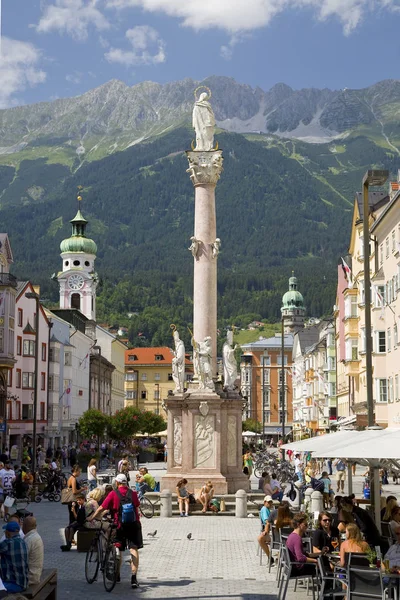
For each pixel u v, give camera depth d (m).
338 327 106.38
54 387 110.62
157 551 28.62
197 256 45.03
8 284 89.50
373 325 71.94
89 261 174.50
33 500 49.47
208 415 43.22
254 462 78.69
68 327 121.31
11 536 17.19
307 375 151.00
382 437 19.89
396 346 65.94
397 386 65.69
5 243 93.44
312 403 144.00
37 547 17.95
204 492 40.44
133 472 77.56
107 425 103.31
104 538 22.36
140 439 133.88
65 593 20.94
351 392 89.69
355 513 23.72
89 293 172.50
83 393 133.12
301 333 178.00
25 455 73.50
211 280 44.88
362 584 17.17
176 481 43.00
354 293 87.81
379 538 23.42
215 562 26.20
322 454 20.12
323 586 18.83
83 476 68.25
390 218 66.62
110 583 21.23
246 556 27.45
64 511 43.59
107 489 28.64
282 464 66.06
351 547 18.98
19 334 98.69
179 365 44.31
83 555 27.45
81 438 127.69
